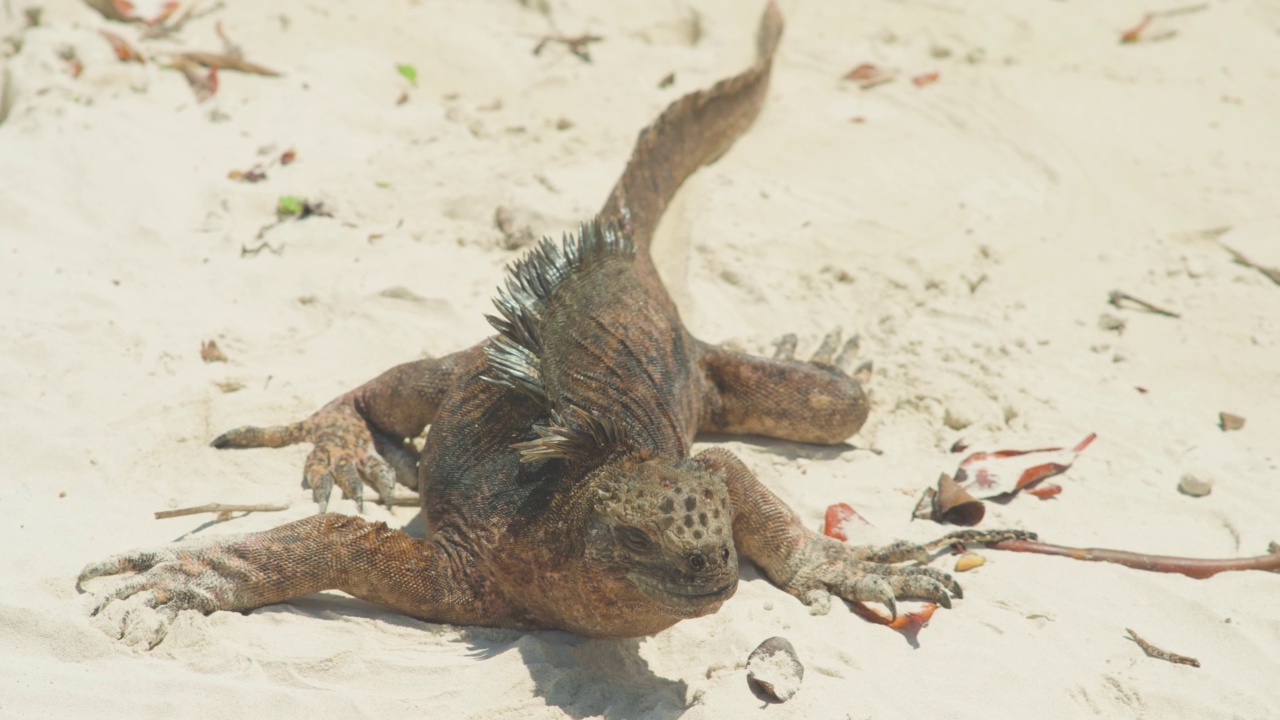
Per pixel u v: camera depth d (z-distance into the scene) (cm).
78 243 239
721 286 241
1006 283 246
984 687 199
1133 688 199
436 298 234
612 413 204
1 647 195
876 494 218
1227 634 204
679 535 191
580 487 197
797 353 233
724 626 202
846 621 204
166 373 223
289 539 200
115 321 228
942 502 214
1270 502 218
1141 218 257
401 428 219
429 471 207
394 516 213
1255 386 233
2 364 221
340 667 196
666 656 201
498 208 247
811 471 221
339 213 245
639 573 193
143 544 205
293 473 215
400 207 248
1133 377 234
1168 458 223
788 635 201
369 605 203
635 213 239
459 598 202
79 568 201
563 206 246
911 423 227
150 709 192
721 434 225
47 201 243
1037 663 201
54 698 192
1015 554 211
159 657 196
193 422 218
